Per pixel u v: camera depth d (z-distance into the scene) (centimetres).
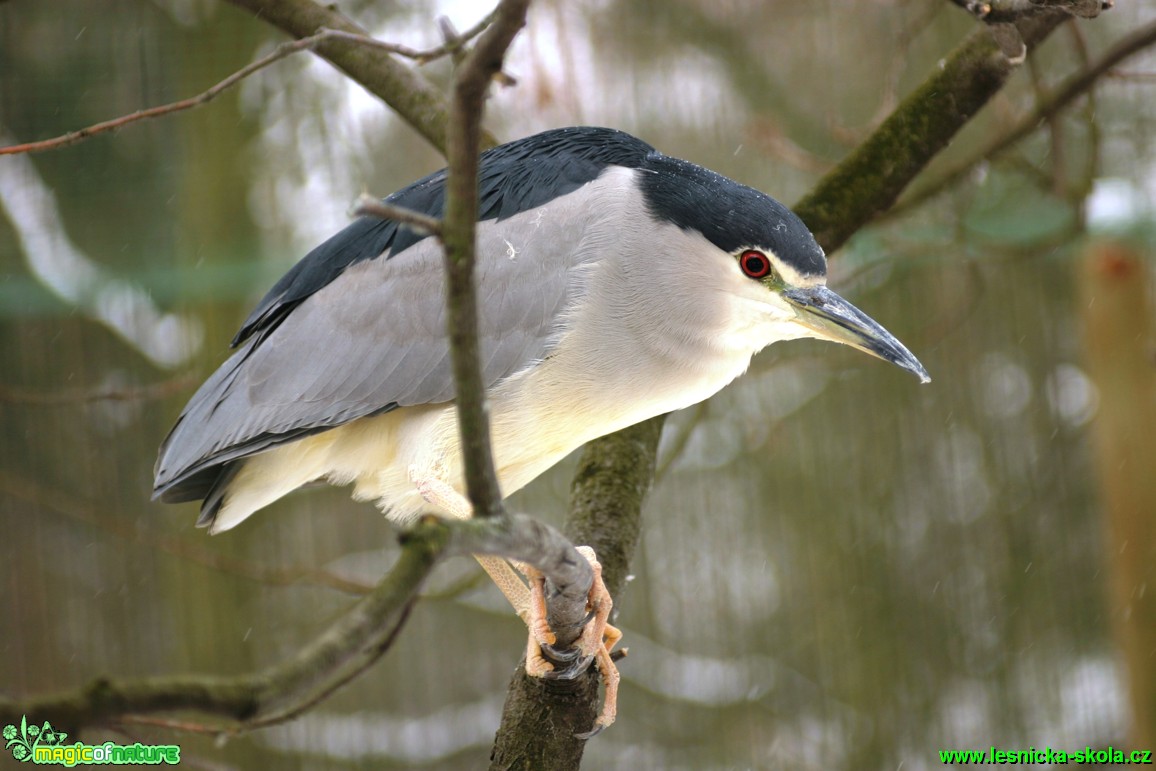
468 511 533
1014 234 1052
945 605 1236
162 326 1261
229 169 1149
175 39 1120
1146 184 1072
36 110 1096
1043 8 479
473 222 282
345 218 1166
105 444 1252
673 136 1186
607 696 493
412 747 1252
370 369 570
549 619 432
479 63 270
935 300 1242
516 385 553
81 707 209
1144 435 993
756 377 1096
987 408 1249
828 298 547
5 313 1144
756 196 554
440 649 1271
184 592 1242
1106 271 1012
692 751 1248
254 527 1255
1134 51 716
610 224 552
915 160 641
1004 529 1236
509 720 482
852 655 1243
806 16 1205
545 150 599
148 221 1128
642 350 552
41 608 1250
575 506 585
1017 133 759
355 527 1261
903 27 972
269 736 1238
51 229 1109
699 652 1266
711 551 1269
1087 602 1217
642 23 1180
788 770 1234
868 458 1260
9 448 1244
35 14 1093
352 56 668
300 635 1249
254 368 591
